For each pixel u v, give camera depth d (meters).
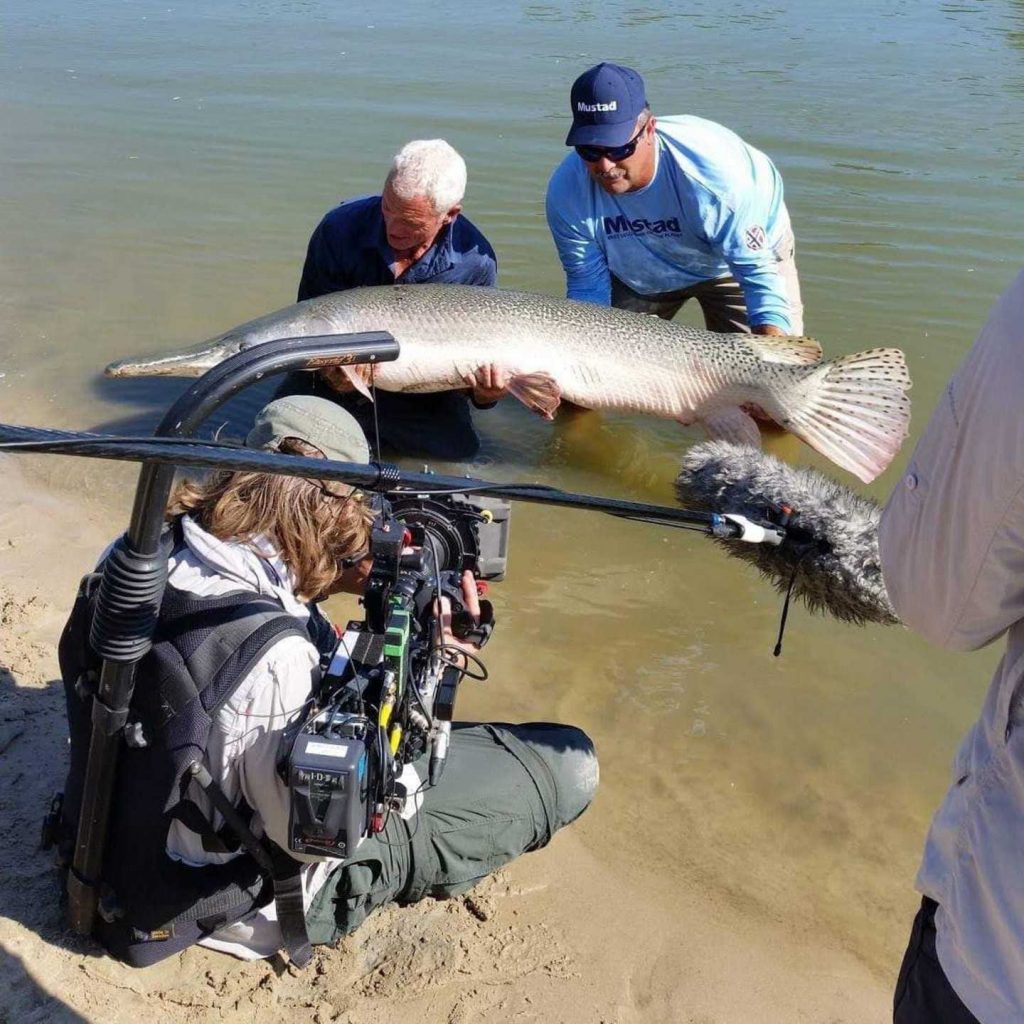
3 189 7.93
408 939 2.65
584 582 4.24
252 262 6.90
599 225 5.55
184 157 8.67
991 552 1.56
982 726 1.75
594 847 3.04
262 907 2.38
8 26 12.81
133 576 1.96
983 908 1.70
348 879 2.46
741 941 2.78
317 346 1.99
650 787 3.28
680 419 5.31
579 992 2.59
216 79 10.78
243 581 2.18
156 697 2.12
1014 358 1.47
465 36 12.69
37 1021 2.29
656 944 2.74
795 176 8.49
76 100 10.05
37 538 4.21
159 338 5.94
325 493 2.23
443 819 2.56
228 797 2.16
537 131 9.38
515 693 3.63
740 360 5.14
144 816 2.17
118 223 7.42
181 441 1.79
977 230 7.60
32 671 3.33
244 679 2.07
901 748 3.47
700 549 4.46
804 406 5.11
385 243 5.28
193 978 2.46
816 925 2.86
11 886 2.56
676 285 5.71
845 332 6.21
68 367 5.60
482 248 5.45
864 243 7.37
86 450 1.73
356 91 10.42
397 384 5.18
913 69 11.54
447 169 5.02
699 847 3.07
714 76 11.09
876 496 4.96
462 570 2.59
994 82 11.09
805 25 13.52
